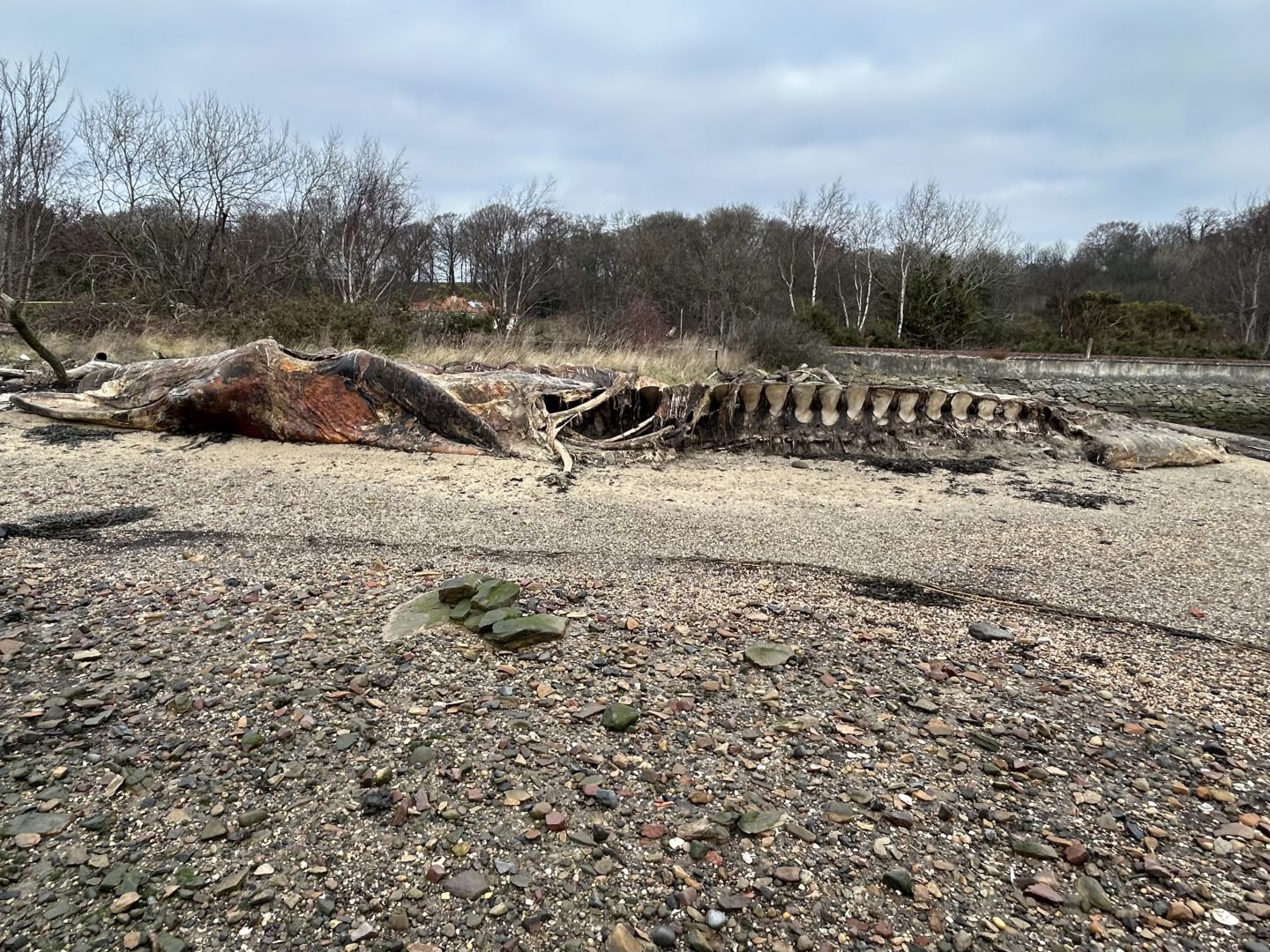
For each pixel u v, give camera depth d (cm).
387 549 540
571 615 435
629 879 246
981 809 287
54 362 999
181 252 2195
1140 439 1033
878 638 430
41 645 373
